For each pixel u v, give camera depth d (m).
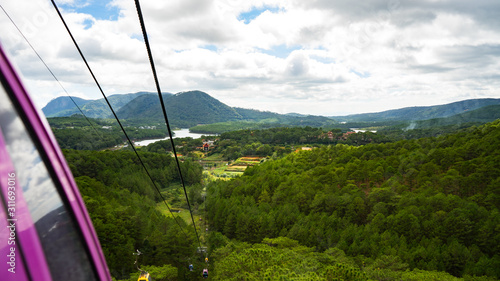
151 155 186.38
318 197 107.19
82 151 157.12
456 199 92.19
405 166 136.38
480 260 65.25
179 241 71.69
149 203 134.62
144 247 71.19
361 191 111.69
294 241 76.69
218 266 47.00
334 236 80.00
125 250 65.44
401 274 56.88
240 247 71.69
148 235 76.94
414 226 81.62
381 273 56.62
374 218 88.44
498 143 131.38
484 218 82.25
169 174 177.25
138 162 173.62
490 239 74.12
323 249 79.00
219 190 142.50
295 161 183.88
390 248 71.12
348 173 136.88
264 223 90.38
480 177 106.06
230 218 98.62
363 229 85.94
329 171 139.88
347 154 175.75
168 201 152.00
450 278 55.84
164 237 71.88
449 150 136.25
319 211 104.50
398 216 85.69
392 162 144.50
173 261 69.56
